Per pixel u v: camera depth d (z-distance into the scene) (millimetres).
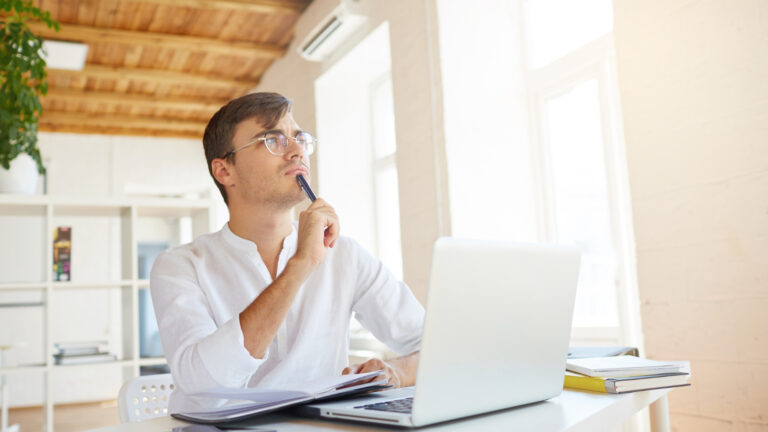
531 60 3256
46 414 3041
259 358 1006
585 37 2914
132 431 848
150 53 5367
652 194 2059
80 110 6660
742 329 1790
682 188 1966
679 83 1981
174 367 1033
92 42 5008
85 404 6445
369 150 4785
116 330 6820
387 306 1412
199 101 6520
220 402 1153
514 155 3209
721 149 1859
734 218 1820
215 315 1312
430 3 3252
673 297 1983
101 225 6938
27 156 3143
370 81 4816
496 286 805
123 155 7309
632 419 2324
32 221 6688
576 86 2955
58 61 5008
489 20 3281
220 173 1356
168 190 7645
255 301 1031
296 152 1304
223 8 4500
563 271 912
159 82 5941
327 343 1354
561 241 3037
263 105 1317
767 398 1725
